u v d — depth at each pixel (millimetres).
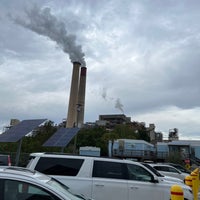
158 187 8883
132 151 68688
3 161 18047
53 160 8891
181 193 6523
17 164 21062
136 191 8734
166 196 8812
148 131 131000
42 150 57375
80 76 99625
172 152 63062
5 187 4164
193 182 10828
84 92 99625
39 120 25203
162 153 68625
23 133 22812
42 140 66750
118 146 69625
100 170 8852
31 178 4270
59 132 31375
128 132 108812
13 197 4141
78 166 8820
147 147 70625
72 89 96125
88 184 8578
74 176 8680
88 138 83625
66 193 4504
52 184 4504
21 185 4195
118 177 8836
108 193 8586
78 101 97750
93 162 8906
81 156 9047
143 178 8984
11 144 56219
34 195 4156
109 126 143500
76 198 4586
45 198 4148
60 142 28094
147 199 8734
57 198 4168
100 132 89375
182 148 70625
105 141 83500
